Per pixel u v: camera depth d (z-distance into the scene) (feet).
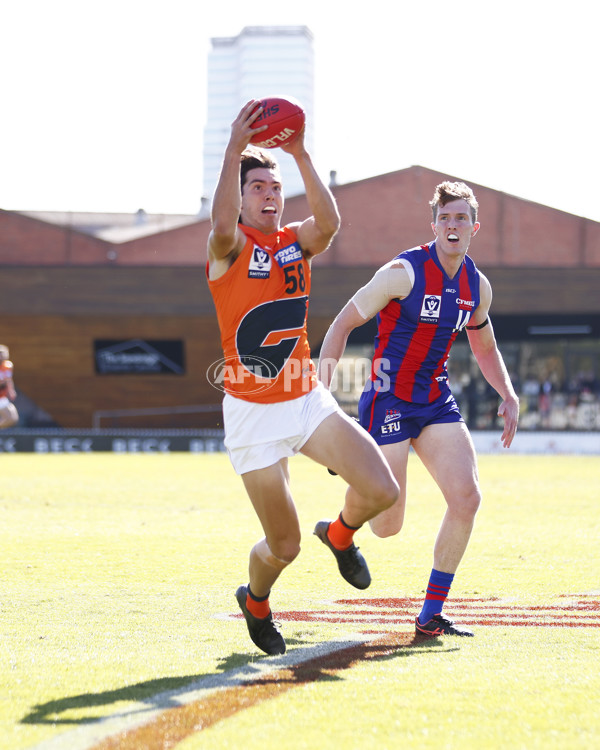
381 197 384.88
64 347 398.62
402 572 80.64
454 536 56.65
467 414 391.24
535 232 379.55
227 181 46.16
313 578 76.54
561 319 402.31
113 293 385.50
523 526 115.14
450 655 50.62
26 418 454.40
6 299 384.27
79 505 140.05
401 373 60.23
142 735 37.04
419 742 35.96
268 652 50.67
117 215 387.96
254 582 50.29
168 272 385.50
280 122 47.60
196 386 410.11
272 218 48.70
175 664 48.65
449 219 59.52
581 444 336.49
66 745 36.04
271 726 37.99
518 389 401.70
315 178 48.73
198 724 38.40
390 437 60.44
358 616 61.87
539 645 53.11
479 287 62.03
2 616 61.87
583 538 103.35
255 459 48.21
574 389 400.06
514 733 37.01
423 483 187.73
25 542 98.99
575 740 36.17
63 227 384.27
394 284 59.41
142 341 399.24
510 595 69.77
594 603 66.69
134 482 184.44
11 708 40.98
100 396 413.80
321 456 48.44
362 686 43.93
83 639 54.85
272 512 48.29
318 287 384.88
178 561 86.33
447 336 60.39
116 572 80.07
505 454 333.42
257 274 47.67
